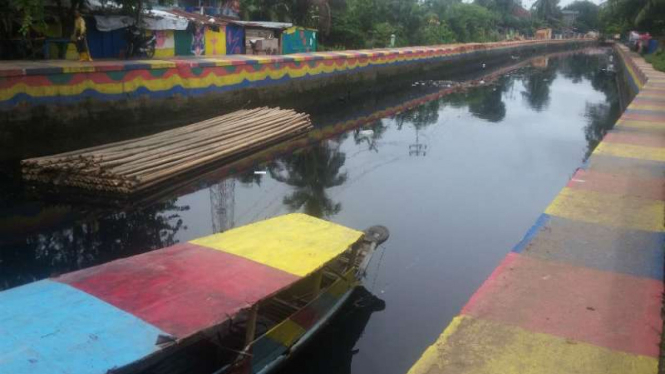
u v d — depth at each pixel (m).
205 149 13.62
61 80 14.05
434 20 53.16
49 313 4.41
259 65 21.17
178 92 17.62
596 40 97.00
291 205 11.55
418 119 22.78
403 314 7.16
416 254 9.02
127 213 10.83
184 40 22.91
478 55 51.06
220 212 11.02
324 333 6.67
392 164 15.24
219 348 5.34
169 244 9.43
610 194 7.98
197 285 5.18
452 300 7.53
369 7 39.97
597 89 34.56
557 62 56.78
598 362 3.92
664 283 5.13
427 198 12.12
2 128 12.84
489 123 22.00
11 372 3.67
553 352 4.03
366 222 10.56
